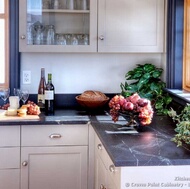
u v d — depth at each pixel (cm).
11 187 287
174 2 316
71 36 321
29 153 286
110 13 316
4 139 283
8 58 334
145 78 330
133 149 200
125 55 350
